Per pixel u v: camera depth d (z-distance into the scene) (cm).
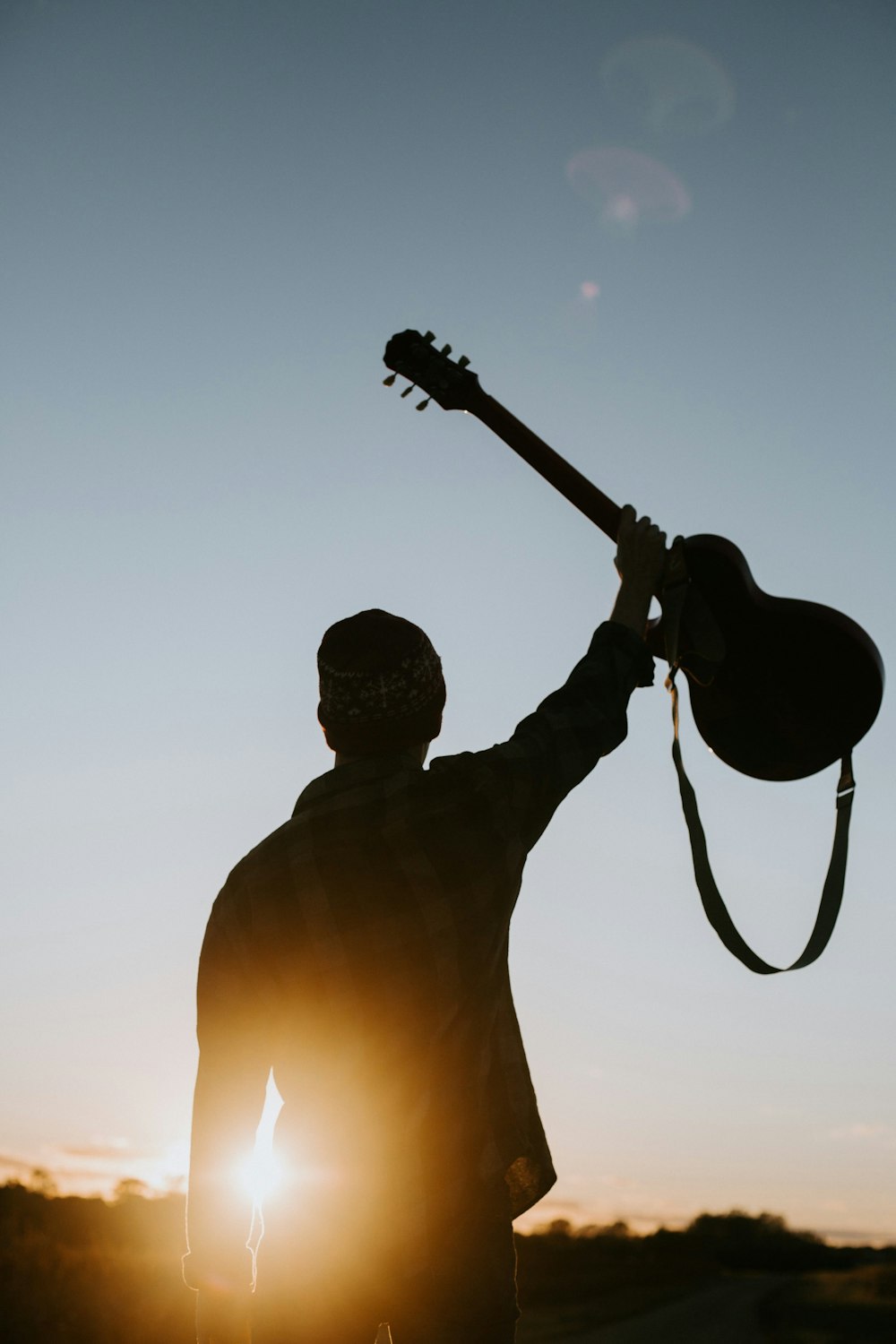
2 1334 1590
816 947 175
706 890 169
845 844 190
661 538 184
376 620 160
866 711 195
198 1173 149
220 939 150
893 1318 3209
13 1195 2511
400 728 156
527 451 201
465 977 144
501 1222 144
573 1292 4722
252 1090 151
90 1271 1994
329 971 144
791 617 192
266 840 154
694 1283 5612
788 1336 2808
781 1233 10550
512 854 148
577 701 159
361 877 145
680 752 175
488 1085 148
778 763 203
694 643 191
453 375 204
